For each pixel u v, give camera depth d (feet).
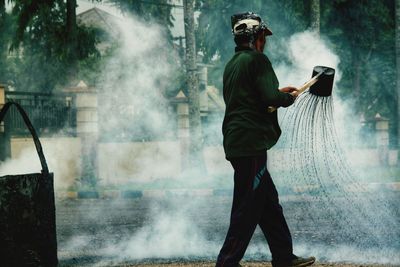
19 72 135.64
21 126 71.10
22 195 19.90
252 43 18.19
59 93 74.18
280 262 18.52
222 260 17.42
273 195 18.17
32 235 20.13
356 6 107.45
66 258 26.91
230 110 17.69
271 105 17.13
